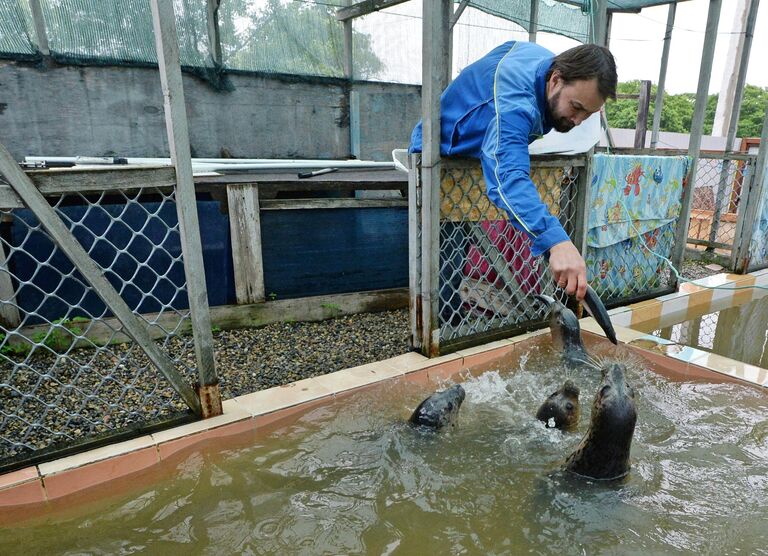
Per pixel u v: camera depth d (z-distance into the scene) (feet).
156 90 22.70
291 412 10.17
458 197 12.80
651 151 25.85
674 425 9.73
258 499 7.64
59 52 20.57
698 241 25.45
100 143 22.03
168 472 8.43
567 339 12.96
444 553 6.53
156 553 6.56
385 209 17.30
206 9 23.03
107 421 9.90
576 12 25.23
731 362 12.50
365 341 14.73
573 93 9.16
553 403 9.69
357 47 27.20
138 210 14.42
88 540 6.84
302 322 16.29
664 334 17.31
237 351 13.92
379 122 28.86
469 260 14.24
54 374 12.20
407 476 8.13
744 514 7.23
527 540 6.76
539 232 7.89
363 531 6.93
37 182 7.59
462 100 11.15
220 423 9.46
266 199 15.83
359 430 9.62
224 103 24.43
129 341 14.08
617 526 6.99
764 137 20.93
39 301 13.75
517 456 8.65
